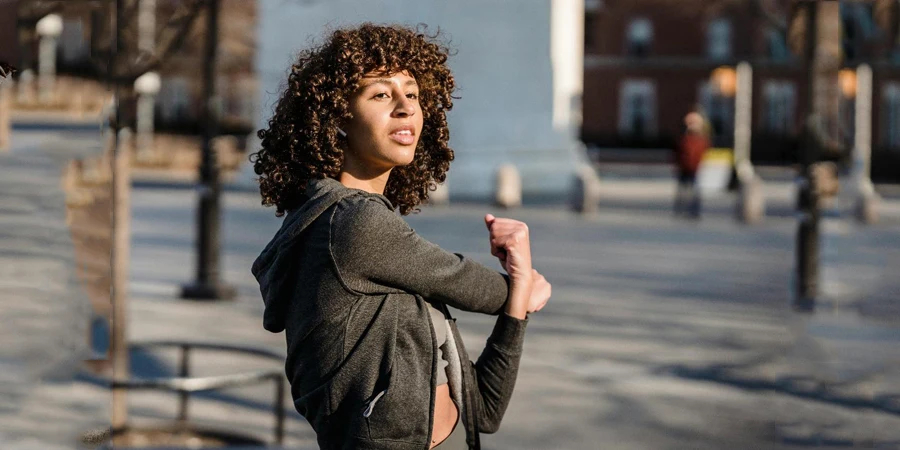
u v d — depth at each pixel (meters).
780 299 13.01
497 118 28.98
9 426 5.61
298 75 2.64
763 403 8.20
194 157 31.34
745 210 22.72
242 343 9.61
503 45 29.11
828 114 17.09
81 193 7.58
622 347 10.16
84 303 7.26
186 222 19.52
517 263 2.66
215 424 7.11
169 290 12.59
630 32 62.78
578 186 23.55
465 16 28.67
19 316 6.90
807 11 12.70
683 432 7.29
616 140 61.12
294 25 25.39
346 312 2.45
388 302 2.47
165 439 6.64
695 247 18.05
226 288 12.12
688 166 23.59
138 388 5.89
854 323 11.52
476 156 28.53
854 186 23.78
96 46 6.59
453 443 2.58
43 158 7.02
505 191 24.38
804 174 12.64
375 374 2.44
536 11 29.45
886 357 9.90
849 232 21.12
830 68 13.01
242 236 17.70
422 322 2.49
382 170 2.67
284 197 2.64
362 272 2.44
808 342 10.52
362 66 2.56
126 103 7.75
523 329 2.66
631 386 8.65
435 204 24.09
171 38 8.23
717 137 61.50
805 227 12.58
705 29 61.53
